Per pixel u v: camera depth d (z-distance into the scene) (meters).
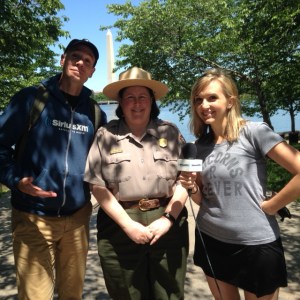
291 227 5.55
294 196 2.09
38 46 8.02
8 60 7.36
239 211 2.24
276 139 2.13
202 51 13.09
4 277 4.07
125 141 2.35
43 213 2.48
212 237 2.39
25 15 6.28
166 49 13.26
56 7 6.95
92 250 4.89
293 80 9.66
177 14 13.10
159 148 2.38
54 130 2.49
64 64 2.58
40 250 2.50
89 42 2.55
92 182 2.32
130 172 2.29
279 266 2.24
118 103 2.47
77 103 2.62
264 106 12.88
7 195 9.19
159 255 2.35
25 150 2.46
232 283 2.34
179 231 2.41
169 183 2.36
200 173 2.40
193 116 2.50
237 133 2.27
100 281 3.93
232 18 11.28
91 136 2.63
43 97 2.50
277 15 7.00
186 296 3.57
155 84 2.37
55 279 2.88
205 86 2.34
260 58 10.13
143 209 2.30
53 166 2.46
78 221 2.64
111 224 2.37
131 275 2.35
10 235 5.70
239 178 2.22
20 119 2.43
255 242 2.22
